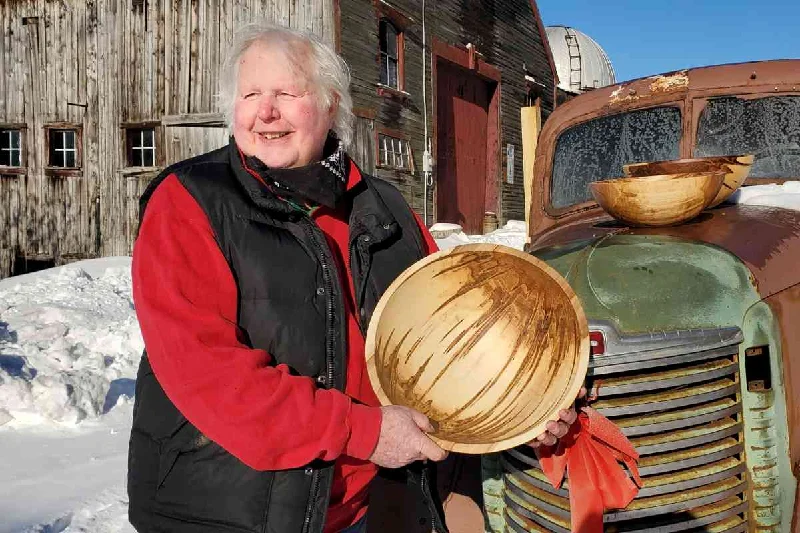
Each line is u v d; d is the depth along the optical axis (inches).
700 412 81.2
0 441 148.4
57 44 540.1
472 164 737.6
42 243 545.6
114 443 147.9
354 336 71.8
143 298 59.5
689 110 134.7
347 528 73.5
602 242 97.7
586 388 79.3
